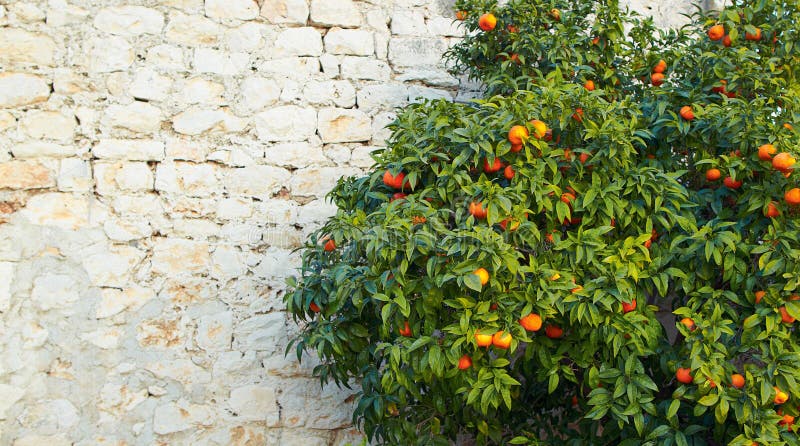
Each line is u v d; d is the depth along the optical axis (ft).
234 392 9.89
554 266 7.41
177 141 10.06
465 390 7.32
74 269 9.50
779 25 9.35
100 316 9.52
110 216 9.71
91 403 9.39
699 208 8.38
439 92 11.32
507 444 8.78
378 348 7.39
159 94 10.06
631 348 7.34
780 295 7.22
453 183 7.66
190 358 9.79
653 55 9.76
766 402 6.71
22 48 9.61
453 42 11.49
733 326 7.55
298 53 10.74
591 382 7.36
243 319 10.04
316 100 10.72
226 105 10.32
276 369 10.09
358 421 8.88
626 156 7.63
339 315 8.41
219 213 10.11
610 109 7.81
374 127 10.94
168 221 9.91
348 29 11.03
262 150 10.40
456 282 7.11
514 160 7.73
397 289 7.09
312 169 10.58
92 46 9.87
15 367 9.14
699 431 7.79
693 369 6.92
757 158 7.79
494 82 9.54
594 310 7.03
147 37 10.10
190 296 9.87
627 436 7.79
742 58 8.69
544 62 9.94
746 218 7.98
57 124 9.65
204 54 10.31
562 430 8.90
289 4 10.77
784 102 8.62
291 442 10.03
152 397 9.61
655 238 8.13
